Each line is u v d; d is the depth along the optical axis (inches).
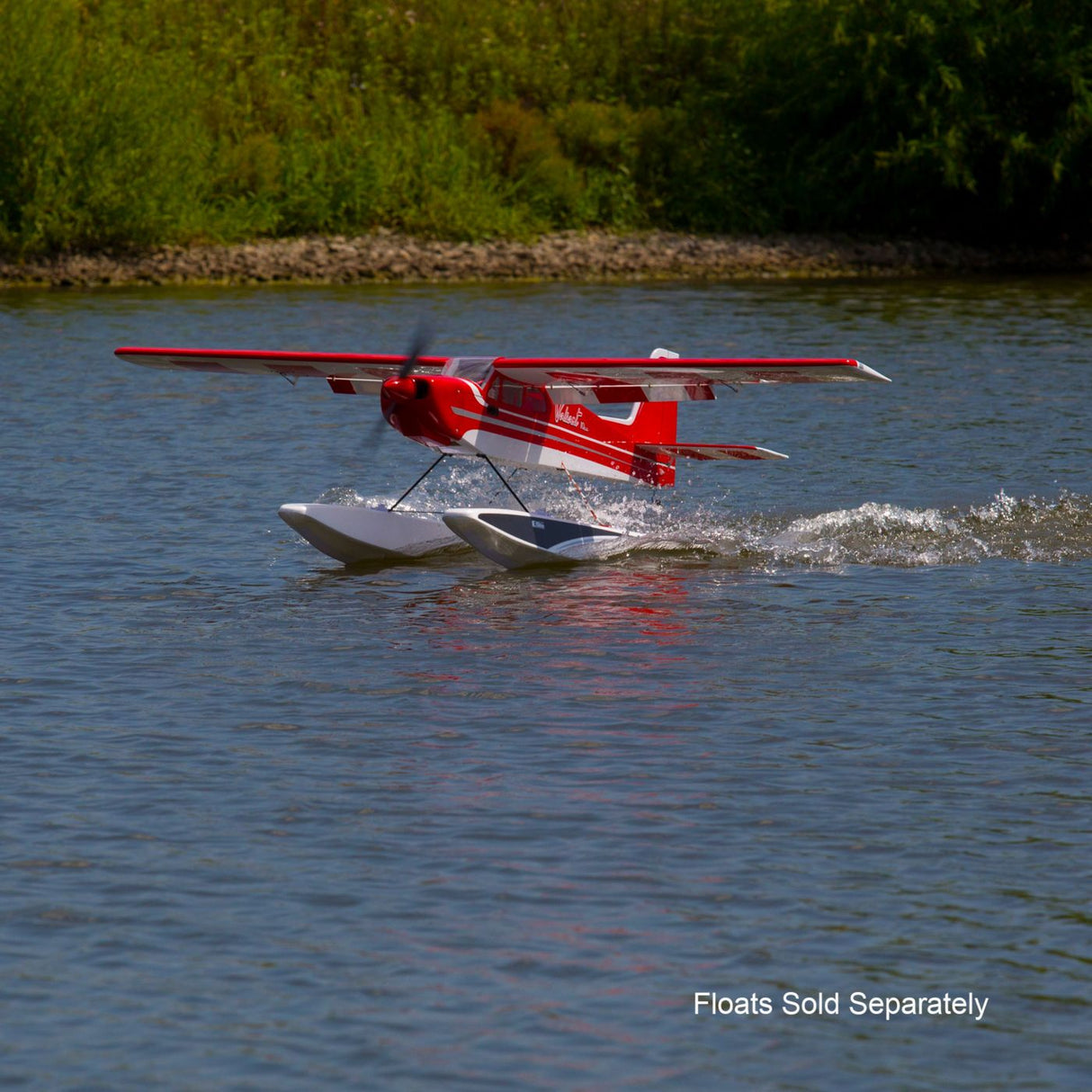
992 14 5393.7
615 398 1653.5
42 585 1520.7
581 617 1424.7
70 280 4503.0
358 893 864.3
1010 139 5329.7
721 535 1752.0
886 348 3324.3
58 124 4571.9
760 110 5664.4
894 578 1560.0
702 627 1387.8
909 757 1058.7
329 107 5300.2
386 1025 743.1
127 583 1540.4
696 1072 708.0
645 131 5561.0
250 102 5216.5
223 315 3821.4
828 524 1796.3
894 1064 713.6
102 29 5036.9
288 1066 712.4
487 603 1481.3
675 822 954.1
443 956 800.9
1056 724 1120.8
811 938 818.8
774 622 1402.6
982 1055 720.3
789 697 1185.4
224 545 1710.1
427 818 961.5
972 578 1553.9
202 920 836.0
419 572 1616.6
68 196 4566.9
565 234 5246.1
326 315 3833.7
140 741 1090.1
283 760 1056.2
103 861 903.1
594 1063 713.6
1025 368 3029.0
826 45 5447.8
